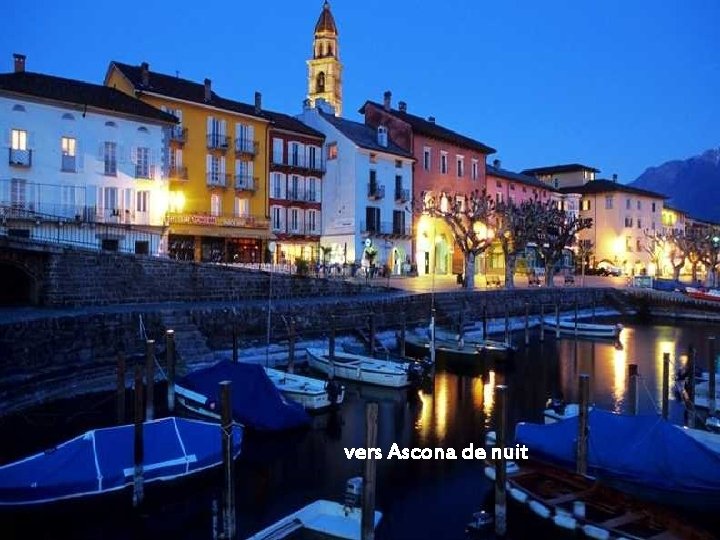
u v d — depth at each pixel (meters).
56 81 44.31
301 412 21.92
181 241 49.88
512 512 15.02
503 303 52.09
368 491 12.71
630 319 62.59
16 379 22.45
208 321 32.19
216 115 53.03
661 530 13.27
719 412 24.56
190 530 14.66
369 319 36.66
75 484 14.58
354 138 61.25
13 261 29.78
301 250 60.22
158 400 24.08
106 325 27.91
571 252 88.94
